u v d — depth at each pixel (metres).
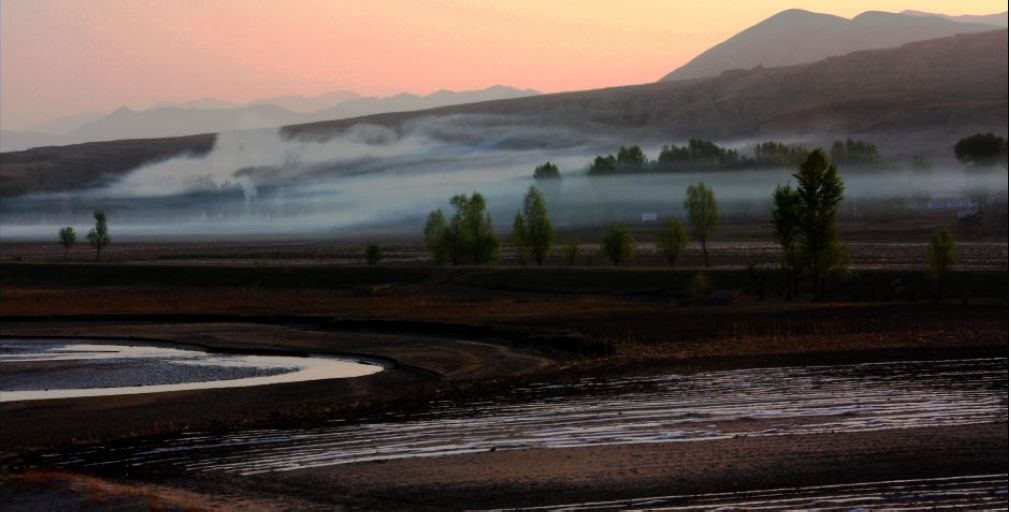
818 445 24.41
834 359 40.22
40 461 26.95
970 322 52.25
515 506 20.27
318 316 68.50
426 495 21.20
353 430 29.25
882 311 59.34
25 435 32.16
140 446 28.44
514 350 52.22
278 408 35.25
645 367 40.72
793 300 72.50
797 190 73.62
